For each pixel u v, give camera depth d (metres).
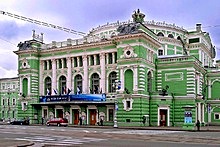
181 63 60.41
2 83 104.12
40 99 69.62
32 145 23.36
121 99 57.41
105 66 63.47
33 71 71.25
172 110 58.69
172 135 34.00
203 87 70.88
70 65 68.12
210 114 72.25
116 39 59.00
